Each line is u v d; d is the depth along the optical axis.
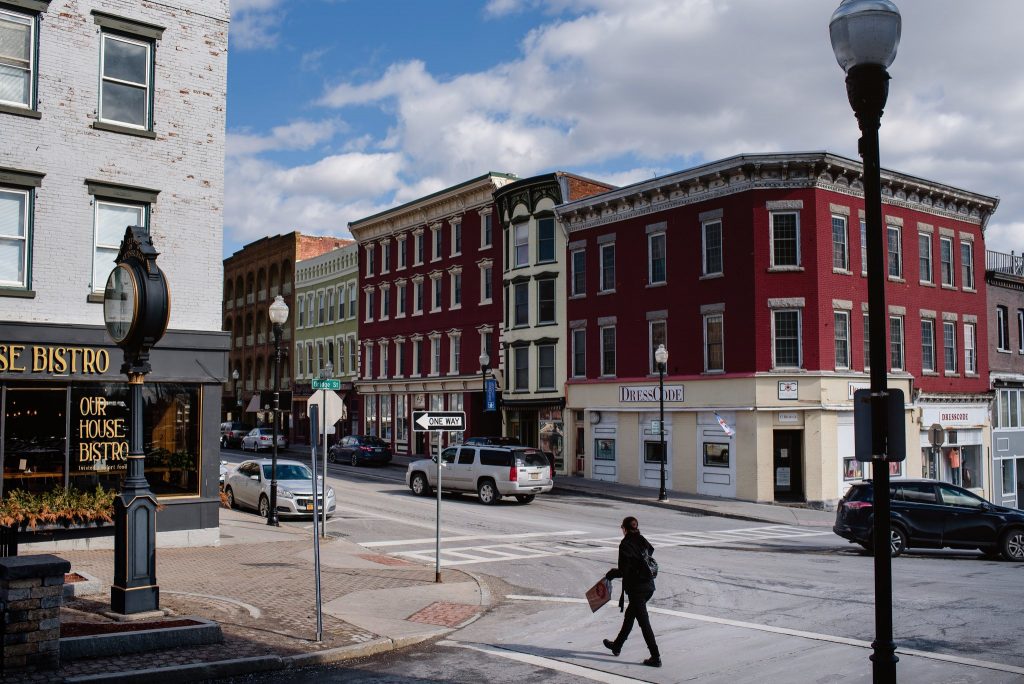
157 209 18.70
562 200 40.88
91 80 18.03
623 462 36.88
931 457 36.31
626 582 10.03
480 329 46.44
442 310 49.66
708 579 15.99
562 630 11.95
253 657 9.64
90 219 17.88
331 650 10.19
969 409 38.22
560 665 9.95
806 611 13.03
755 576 16.34
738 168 32.19
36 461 17.05
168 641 9.95
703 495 33.28
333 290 60.56
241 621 11.46
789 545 21.62
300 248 65.25
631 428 36.56
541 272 41.41
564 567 17.53
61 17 17.72
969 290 38.81
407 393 52.62
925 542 19.25
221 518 24.11
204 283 19.20
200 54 19.55
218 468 19.06
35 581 8.77
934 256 37.06
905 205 35.81
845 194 33.03
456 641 11.26
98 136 18.05
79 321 17.61
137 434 10.89
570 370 39.88
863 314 33.25
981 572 16.92
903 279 35.47
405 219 52.97
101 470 17.75
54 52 17.62
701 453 33.59
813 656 10.24
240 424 61.59
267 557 17.31
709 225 33.88
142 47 18.89
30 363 16.91
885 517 7.12
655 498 32.16
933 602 13.64
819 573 16.72
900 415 7.22
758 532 24.53
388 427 54.56
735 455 32.34
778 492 32.12
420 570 16.61
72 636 9.55
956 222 38.41
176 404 18.72
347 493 31.97
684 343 34.47
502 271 45.16
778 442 32.44
